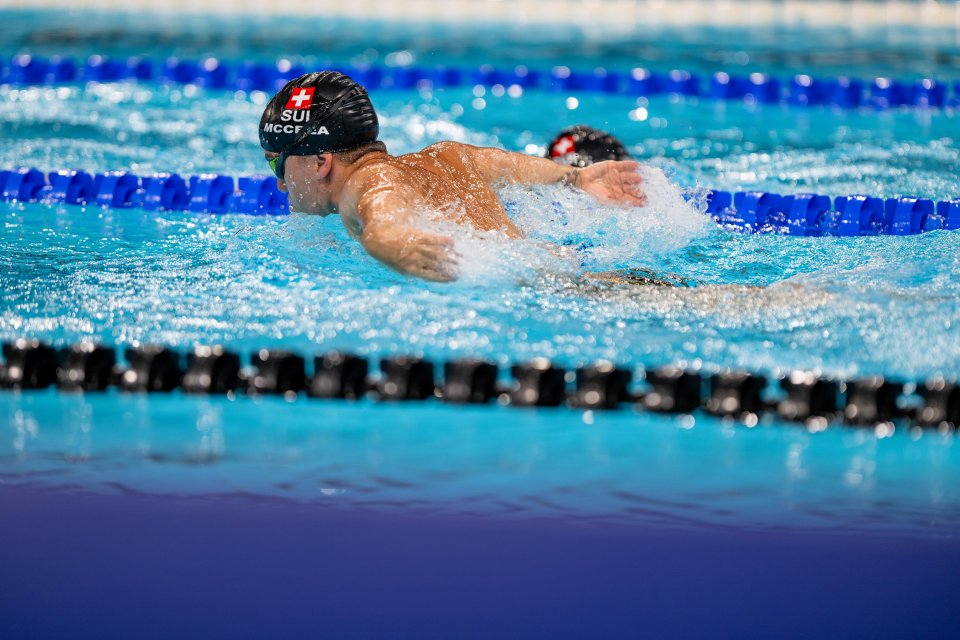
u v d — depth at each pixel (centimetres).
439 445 838
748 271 1166
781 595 642
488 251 1063
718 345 947
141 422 876
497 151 1248
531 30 3416
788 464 807
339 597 639
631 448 834
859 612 625
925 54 2923
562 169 1253
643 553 684
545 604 633
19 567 664
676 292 1062
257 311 1030
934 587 650
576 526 715
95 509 731
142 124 2036
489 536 704
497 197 1188
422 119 2173
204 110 2209
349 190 1089
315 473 788
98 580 652
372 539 700
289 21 3494
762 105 2384
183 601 634
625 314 1014
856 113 2283
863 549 688
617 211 1249
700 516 729
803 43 3147
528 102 2395
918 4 3891
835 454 824
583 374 902
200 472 789
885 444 843
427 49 2961
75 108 2184
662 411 881
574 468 799
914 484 776
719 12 3812
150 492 755
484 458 816
